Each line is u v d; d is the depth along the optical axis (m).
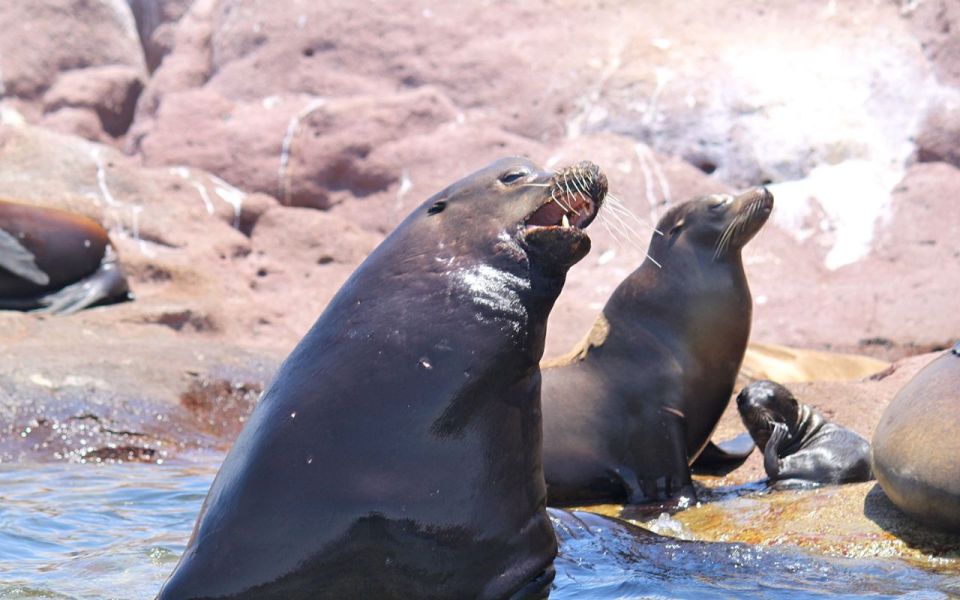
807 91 40.22
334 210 41.09
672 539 13.23
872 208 37.78
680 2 43.78
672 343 16.42
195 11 50.22
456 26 43.62
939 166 38.59
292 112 42.53
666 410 16.30
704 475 17.77
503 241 10.80
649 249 17.05
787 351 27.58
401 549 10.16
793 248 37.34
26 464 20.59
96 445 21.61
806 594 11.28
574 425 16.58
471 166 40.00
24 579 11.97
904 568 12.28
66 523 15.09
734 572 12.17
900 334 32.94
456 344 10.42
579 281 36.66
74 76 50.59
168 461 21.48
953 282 34.69
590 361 16.86
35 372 22.75
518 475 10.72
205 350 25.97
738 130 39.62
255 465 10.23
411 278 10.80
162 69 48.31
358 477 10.10
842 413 18.94
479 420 10.42
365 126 41.22
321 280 37.09
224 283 35.38
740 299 16.62
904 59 40.41
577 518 13.70
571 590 11.44
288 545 10.02
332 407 10.27
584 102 41.28
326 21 44.56
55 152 38.41
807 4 42.78
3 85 50.00
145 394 23.17
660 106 40.41
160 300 32.38
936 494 12.61
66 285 31.77
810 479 16.22
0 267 30.73
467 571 10.41
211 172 41.84
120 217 36.53
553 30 43.25
